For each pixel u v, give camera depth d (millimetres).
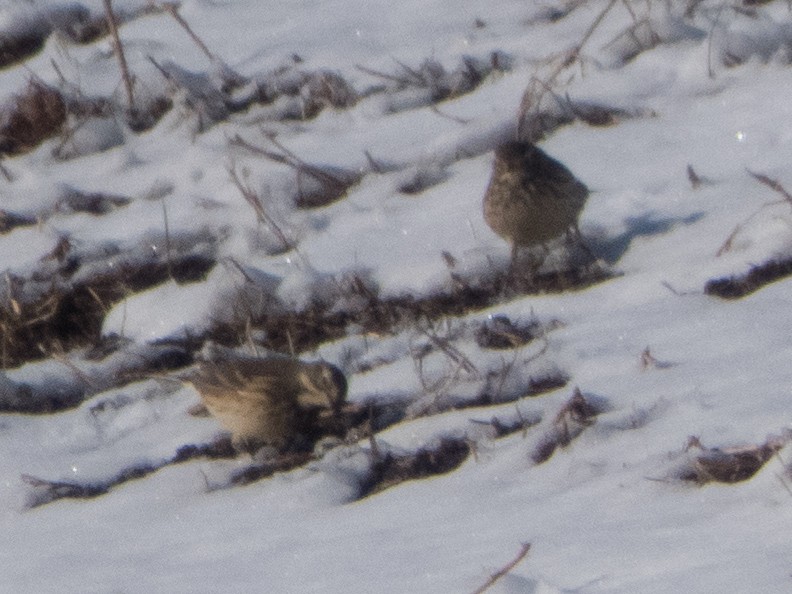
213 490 10109
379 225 13750
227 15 19203
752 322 10672
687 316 10992
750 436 9031
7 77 18500
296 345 12195
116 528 9711
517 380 10680
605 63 15930
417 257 12984
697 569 7461
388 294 12547
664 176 13453
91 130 16812
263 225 13922
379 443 10094
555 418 9742
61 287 13688
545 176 12109
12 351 13094
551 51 16672
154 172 15906
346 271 12906
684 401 9625
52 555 9383
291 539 9008
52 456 11055
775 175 12984
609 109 14945
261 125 16344
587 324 11234
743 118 14219
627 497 8602
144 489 10227
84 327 13336
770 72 15031
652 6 16844
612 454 9219
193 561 8938
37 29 19453
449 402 10602
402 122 15891
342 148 15516
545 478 9172
